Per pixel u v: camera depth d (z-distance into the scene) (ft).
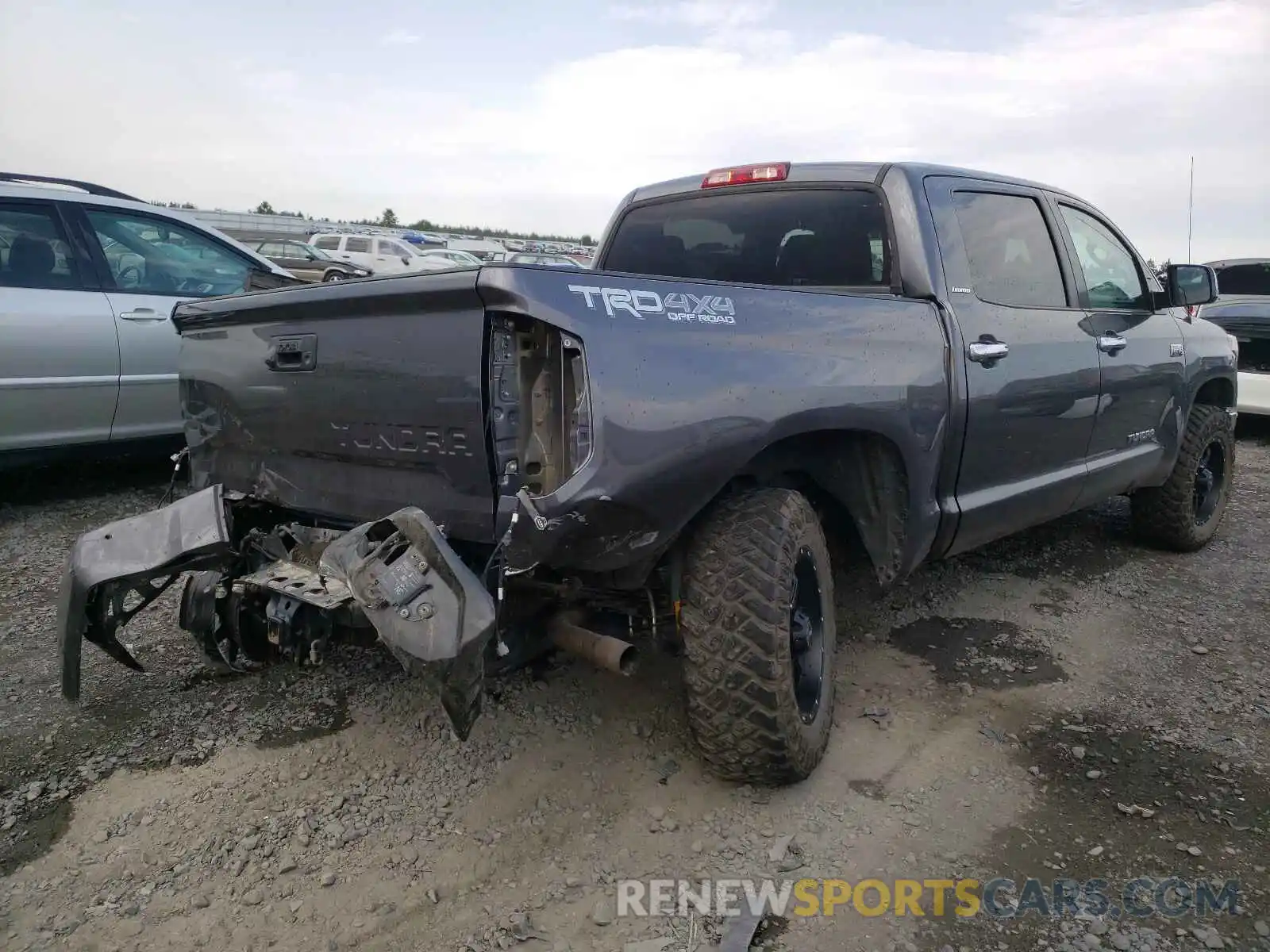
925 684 11.73
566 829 8.72
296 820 8.84
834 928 7.52
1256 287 33.88
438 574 7.16
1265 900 7.85
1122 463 14.71
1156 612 14.20
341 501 9.08
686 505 8.01
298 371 9.14
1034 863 8.32
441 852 8.40
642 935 7.39
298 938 7.40
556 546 7.57
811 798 9.19
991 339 11.59
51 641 12.64
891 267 11.43
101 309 17.83
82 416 17.75
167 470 21.38
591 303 7.63
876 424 9.67
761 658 8.34
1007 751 10.16
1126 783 9.56
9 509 18.21
